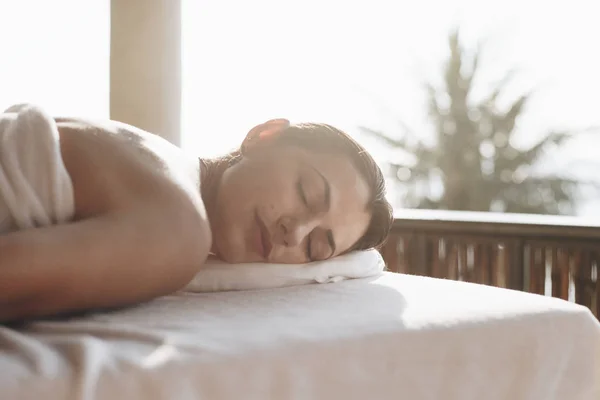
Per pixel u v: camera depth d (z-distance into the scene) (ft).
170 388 2.74
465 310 3.89
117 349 2.89
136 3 8.03
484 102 35.32
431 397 3.54
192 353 2.91
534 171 35.55
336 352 3.25
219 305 3.98
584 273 6.57
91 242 3.27
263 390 3.02
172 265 3.55
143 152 3.77
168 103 8.13
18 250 3.10
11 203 3.43
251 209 4.57
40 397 2.52
